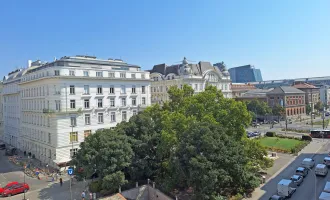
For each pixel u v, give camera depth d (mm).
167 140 40250
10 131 94062
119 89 70562
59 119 60125
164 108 55906
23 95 79438
